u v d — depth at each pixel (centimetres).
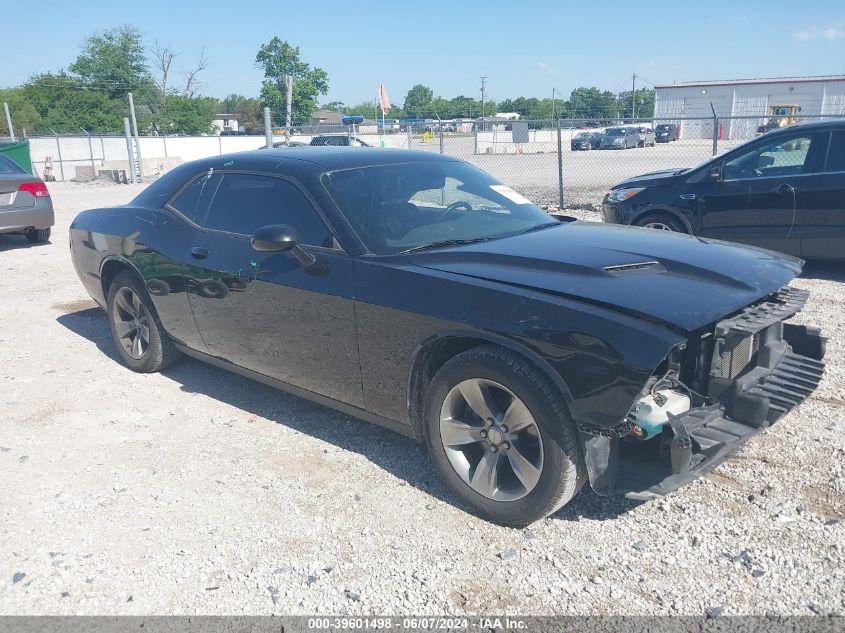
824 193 752
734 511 329
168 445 420
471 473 337
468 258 351
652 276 326
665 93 4719
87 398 494
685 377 308
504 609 274
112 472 390
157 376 534
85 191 2267
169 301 476
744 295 315
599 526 323
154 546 322
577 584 286
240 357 441
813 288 732
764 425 312
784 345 370
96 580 300
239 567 305
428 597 282
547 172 2120
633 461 312
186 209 477
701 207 834
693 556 299
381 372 358
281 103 7069
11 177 1085
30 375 543
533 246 365
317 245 382
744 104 4459
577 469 303
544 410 298
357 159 435
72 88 6875
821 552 297
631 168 2164
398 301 341
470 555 307
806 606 267
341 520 337
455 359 326
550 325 294
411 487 364
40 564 312
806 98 4294
